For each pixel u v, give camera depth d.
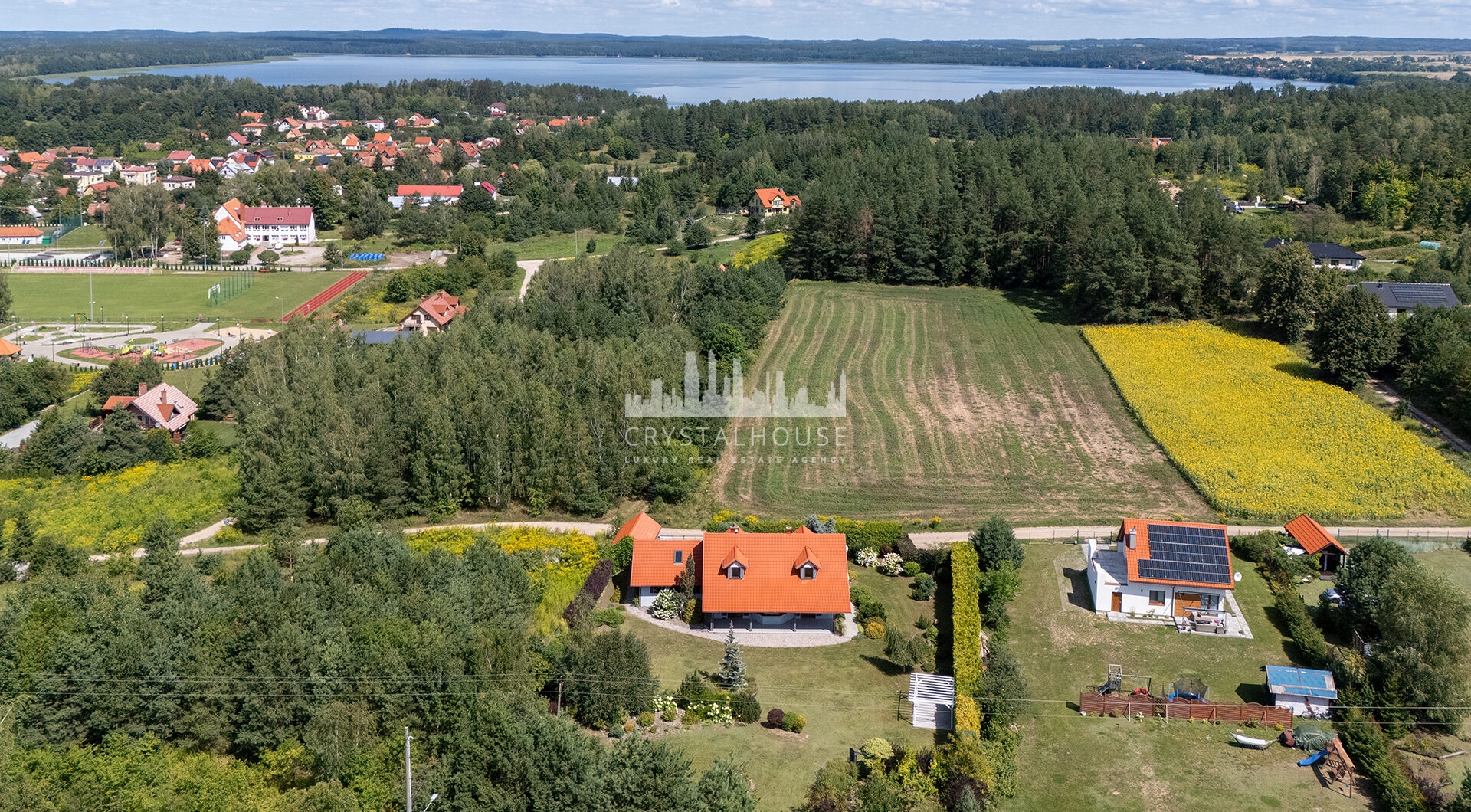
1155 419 106.50
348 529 83.62
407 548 70.44
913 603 75.25
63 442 106.44
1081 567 79.31
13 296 181.75
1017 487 94.19
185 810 47.09
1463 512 86.69
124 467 106.12
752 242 199.50
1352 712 59.16
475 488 90.88
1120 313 138.50
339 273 197.75
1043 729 60.31
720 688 62.16
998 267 161.38
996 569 76.38
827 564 71.38
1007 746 56.91
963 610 68.88
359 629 57.00
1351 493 89.06
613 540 82.19
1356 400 109.38
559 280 134.50
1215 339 131.25
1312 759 56.72
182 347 149.88
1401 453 95.94
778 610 69.88
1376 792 54.50
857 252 165.50
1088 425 108.38
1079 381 121.25
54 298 180.50
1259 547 78.81
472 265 179.38
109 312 171.75
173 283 192.25
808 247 168.12
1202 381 116.75
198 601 60.47
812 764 55.97
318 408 93.56
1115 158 193.12
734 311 128.62
